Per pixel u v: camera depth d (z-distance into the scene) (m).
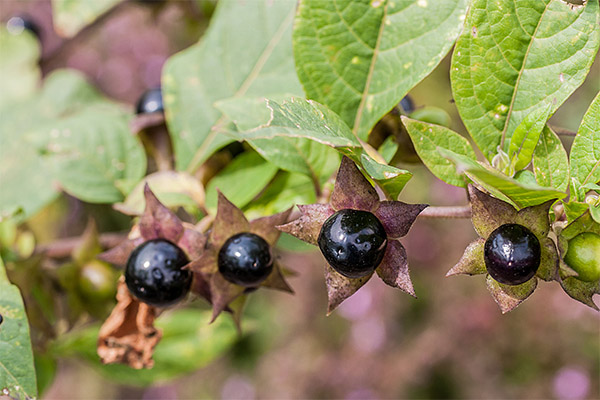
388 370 0.93
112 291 0.32
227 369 1.06
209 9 0.42
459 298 0.93
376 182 0.25
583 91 0.83
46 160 0.33
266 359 1.02
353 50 0.28
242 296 0.28
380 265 0.25
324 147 0.29
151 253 0.26
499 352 0.89
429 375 0.91
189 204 0.30
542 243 0.24
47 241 0.52
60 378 1.08
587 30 0.26
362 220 0.24
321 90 0.28
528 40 0.26
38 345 0.33
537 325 0.88
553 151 0.25
